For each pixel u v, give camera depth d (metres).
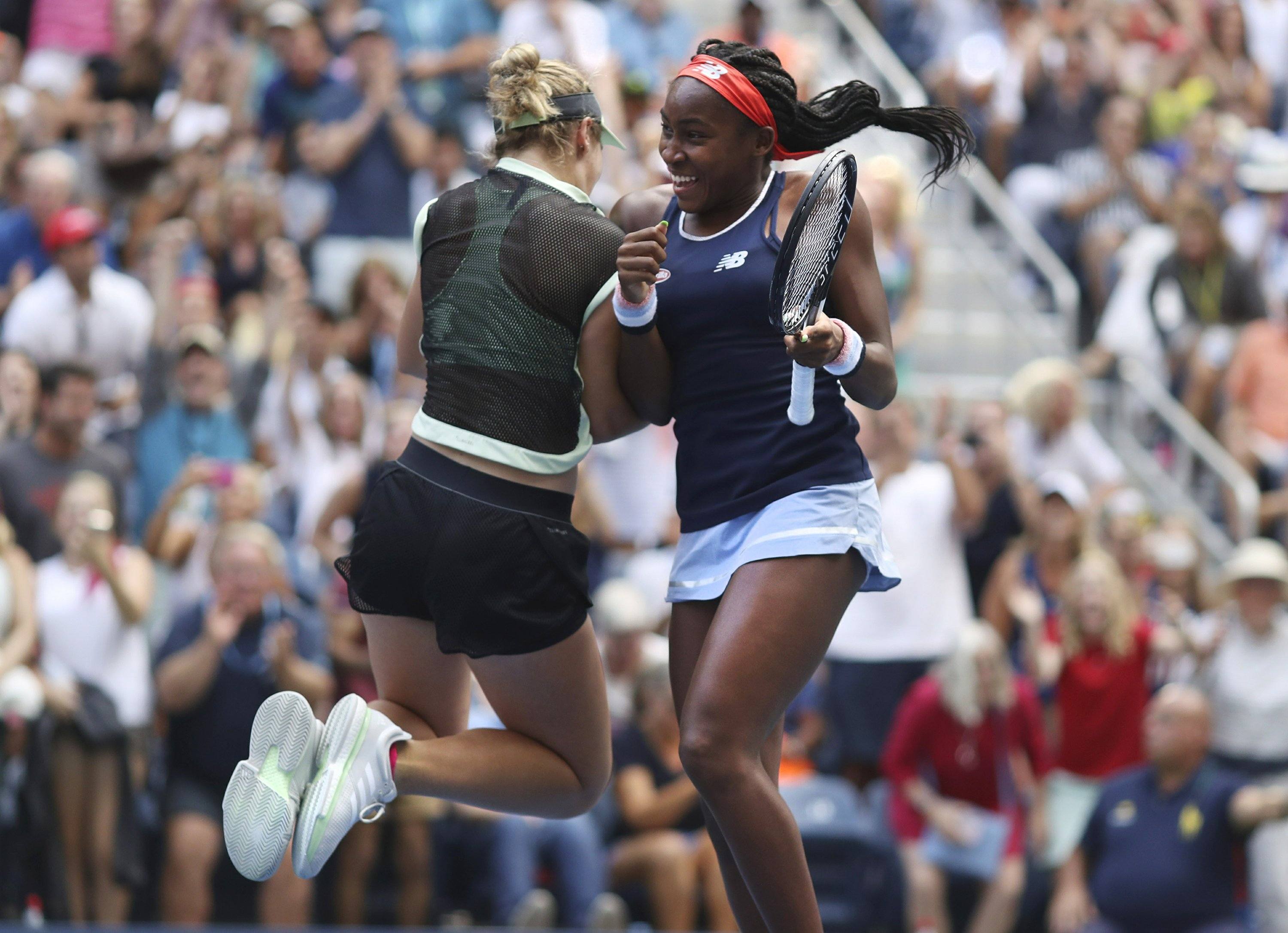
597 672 10.97
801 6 40.97
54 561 22.55
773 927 9.98
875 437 26.98
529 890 22.28
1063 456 29.39
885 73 38.16
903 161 37.88
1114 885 23.20
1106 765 25.28
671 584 10.80
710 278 10.45
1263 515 32.03
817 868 23.61
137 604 22.41
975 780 23.98
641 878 22.89
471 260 10.68
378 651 11.15
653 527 27.97
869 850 23.73
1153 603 26.92
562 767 11.04
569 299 10.53
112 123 33.03
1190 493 33.41
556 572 10.54
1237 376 33.06
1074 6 41.25
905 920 23.59
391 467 10.78
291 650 22.16
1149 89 40.06
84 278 27.06
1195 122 37.94
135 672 22.39
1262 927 22.86
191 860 21.67
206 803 22.00
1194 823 22.94
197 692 21.88
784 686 10.01
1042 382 29.53
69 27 36.97
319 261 31.20
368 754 9.99
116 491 24.22
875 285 10.43
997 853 23.70
